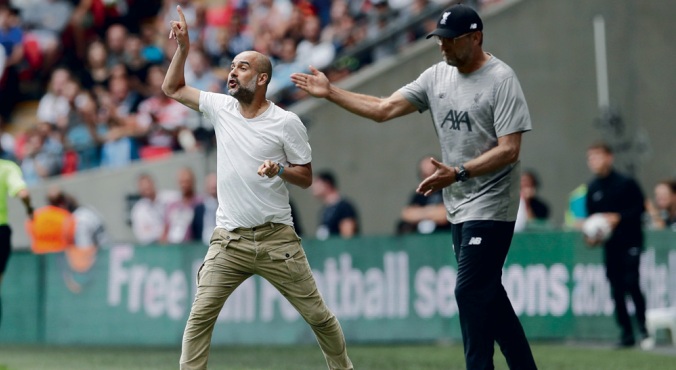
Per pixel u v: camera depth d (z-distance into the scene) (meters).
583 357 38.69
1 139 62.81
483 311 24.05
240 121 24.12
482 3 60.12
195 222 48.19
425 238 45.19
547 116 59.50
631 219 42.25
